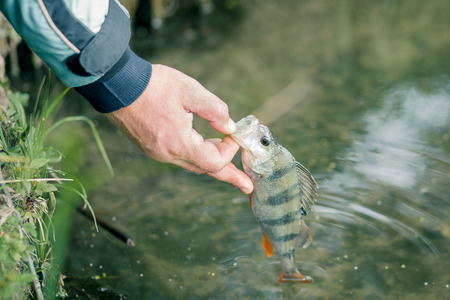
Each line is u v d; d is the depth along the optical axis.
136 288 0.78
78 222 0.86
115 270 0.80
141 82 0.59
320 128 1.06
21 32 0.56
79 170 0.95
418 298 0.76
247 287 0.78
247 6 1.56
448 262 0.81
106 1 0.57
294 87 1.18
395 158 0.99
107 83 0.58
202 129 1.05
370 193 0.92
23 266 0.64
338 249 0.84
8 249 0.58
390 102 1.13
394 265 0.81
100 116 1.09
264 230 0.70
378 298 0.77
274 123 1.07
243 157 0.67
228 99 1.13
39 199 0.66
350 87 1.18
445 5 1.54
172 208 0.90
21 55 1.14
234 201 0.92
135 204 0.90
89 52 0.56
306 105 1.12
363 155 1.00
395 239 0.85
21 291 0.63
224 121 0.63
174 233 0.86
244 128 0.66
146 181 0.95
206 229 0.87
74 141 0.99
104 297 0.76
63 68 0.57
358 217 0.88
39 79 1.14
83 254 0.81
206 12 1.52
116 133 1.05
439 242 0.84
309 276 0.80
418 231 0.86
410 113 1.09
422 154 0.99
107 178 0.94
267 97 1.15
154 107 0.60
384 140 1.03
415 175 0.95
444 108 1.10
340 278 0.79
